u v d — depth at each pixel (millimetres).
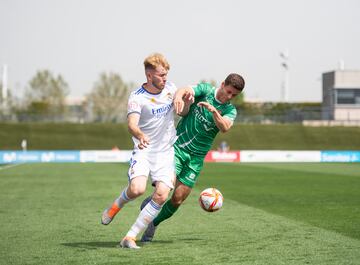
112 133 133875
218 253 14078
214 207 15859
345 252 14195
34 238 16703
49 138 131000
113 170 60188
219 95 15461
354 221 20438
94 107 171625
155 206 14859
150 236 15914
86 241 16156
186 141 15812
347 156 95375
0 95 166250
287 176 49812
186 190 15891
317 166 72062
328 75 141375
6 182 41750
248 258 13414
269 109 153500
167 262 12961
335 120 136250
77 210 24141
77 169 62469
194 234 17344
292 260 13188
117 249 14727
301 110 142750
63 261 13203
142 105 14430
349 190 34875
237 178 47219
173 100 14820
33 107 168125
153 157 14906
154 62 14164
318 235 17031
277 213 22953
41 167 67688
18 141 129625
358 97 137125
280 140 127688
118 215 22391
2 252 14414
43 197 30094
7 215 22422
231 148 124750
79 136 132250
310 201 28031
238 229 18375
